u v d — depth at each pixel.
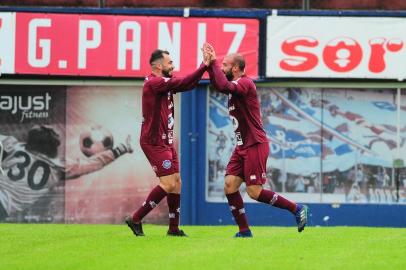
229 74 24.20
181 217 35.22
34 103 35.38
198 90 35.34
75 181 35.56
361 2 35.28
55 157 35.53
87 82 35.28
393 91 35.53
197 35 35.06
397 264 20.73
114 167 35.53
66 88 35.44
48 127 35.50
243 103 23.83
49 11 35.06
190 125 35.28
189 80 23.62
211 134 35.50
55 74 35.12
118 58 35.06
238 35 35.06
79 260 21.12
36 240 25.36
